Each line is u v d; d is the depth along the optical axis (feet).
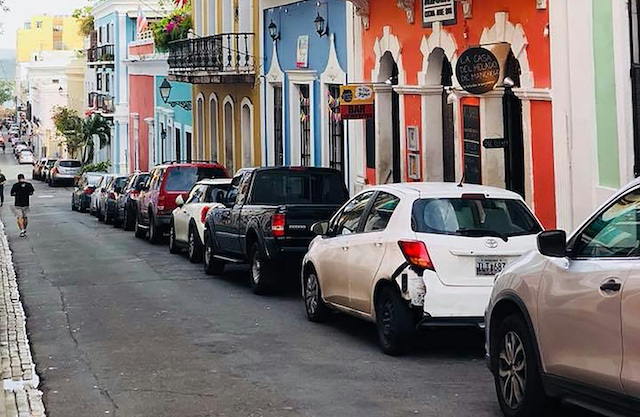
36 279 69.10
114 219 129.59
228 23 117.08
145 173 119.55
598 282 24.26
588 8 51.11
